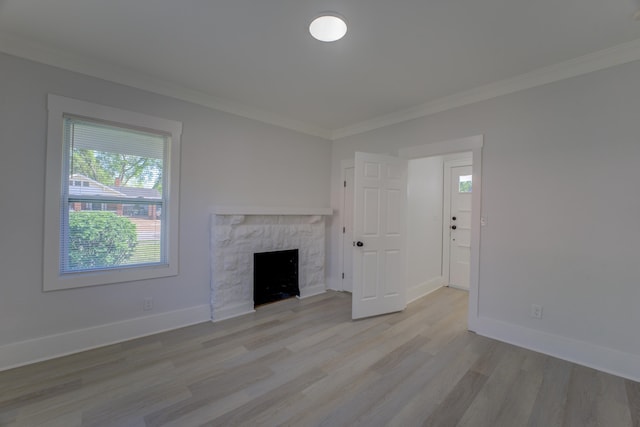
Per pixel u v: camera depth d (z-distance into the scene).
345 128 4.47
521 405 1.93
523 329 2.76
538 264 2.69
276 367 2.36
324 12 1.91
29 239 2.38
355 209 3.45
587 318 2.45
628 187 2.28
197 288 3.30
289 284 4.19
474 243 3.07
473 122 3.12
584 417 1.83
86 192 2.67
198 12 1.94
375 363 2.44
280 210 3.84
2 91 2.26
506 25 2.03
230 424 1.73
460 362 2.47
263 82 2.96
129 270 2.85
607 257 2.36
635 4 1.80
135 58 2.53
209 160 3.38
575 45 2.26
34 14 1.97
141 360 2.44
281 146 4.06
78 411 1.82
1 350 2.27
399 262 3.74
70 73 2.52
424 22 2.00
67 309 2.55
